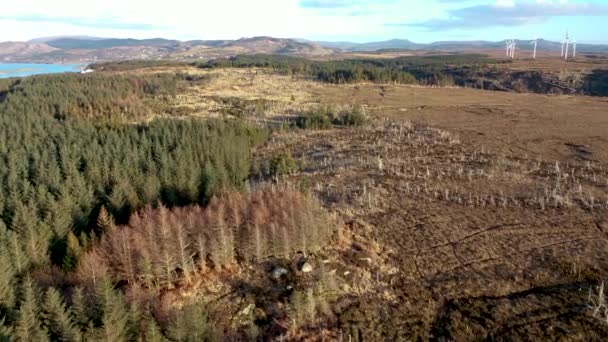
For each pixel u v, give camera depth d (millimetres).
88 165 66188
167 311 32062
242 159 73688
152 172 64438
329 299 35281
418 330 32156
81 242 43438
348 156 78750
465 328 31859
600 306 32656
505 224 46688
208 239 39438
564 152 76188
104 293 29922
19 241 40375
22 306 28312
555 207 50719
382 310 34219
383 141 88938
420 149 80750
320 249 41781
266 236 40281
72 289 34500
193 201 56969
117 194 53812
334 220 46938
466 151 77938
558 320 31953
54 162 69438
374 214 50219
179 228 37688
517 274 37438
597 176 61906
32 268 39312
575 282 36188
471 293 35531
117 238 39188
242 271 38844
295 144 93812
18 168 67312
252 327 32062
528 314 32750
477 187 58500
